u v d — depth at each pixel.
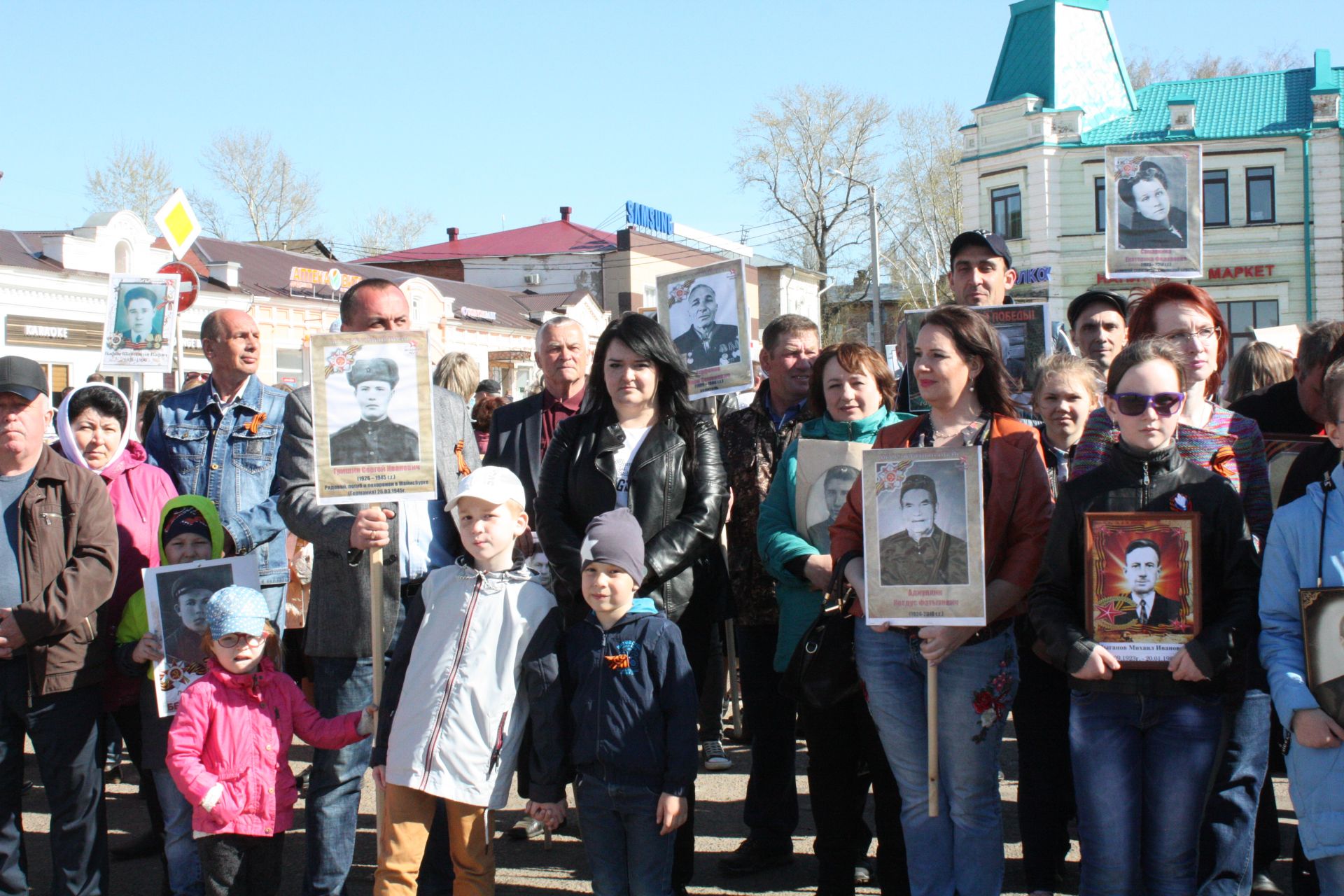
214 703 4.05
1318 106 29.05
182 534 4.59
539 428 5.41
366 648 4.34
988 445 3.84
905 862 4.21
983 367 3.92
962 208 32.19
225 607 4.02
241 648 4.05
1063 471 4.63
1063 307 30.42
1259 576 3.46
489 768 3.96
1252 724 3.87
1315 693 3.10
